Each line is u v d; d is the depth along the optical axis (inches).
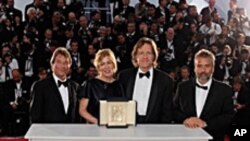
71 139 91.9
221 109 119.0
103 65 118.8
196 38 237.0
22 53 228.5
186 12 236.5
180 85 123.3
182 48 236.1
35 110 123.8
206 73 117.3
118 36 233.5
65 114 125.8
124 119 103.7
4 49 227.1
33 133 95.8
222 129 117.2
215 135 117.0
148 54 120.3
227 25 239.0
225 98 118.9
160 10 235.5
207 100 118.6
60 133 96.1
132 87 123.0
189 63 236.1
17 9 229.0
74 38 231.5
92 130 99.9
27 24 229.5
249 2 241.1
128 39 233.5
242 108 234.5
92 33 232.7
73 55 231.0
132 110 104.3
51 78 127.2
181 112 119.9
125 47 233.1
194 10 236.7
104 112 103.4
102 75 119.9
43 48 230.1
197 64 118.8
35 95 124.8
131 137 92.4
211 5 237.5
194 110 118.6
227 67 239.0
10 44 228.1
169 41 235.9
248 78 238.5
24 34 229.1
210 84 120.2
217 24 238.4
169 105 122.0
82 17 231.8
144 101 122.1
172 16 235.8
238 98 236.5
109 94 117.7
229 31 239.0
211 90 119.3
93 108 117.6
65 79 128.1
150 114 120.6
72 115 126.9
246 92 236.4
